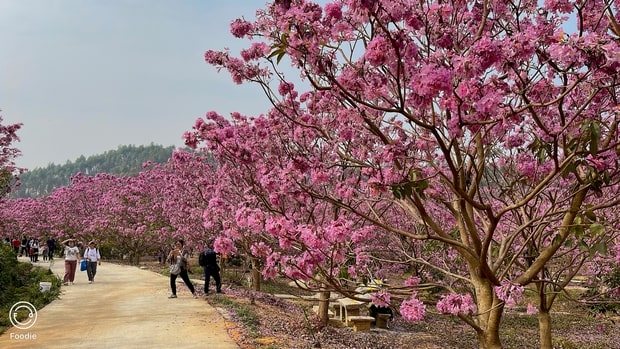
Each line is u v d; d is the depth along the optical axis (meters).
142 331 7.84
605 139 3.98
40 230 35.00
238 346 6.89
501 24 4.63
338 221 4.24
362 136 5.07
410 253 7.64
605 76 3.38
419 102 3.17
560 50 3.11
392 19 3.37
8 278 12.99
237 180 7.82
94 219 29.44
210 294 12.16
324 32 3.68
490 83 3.27
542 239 5.79
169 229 22.94
